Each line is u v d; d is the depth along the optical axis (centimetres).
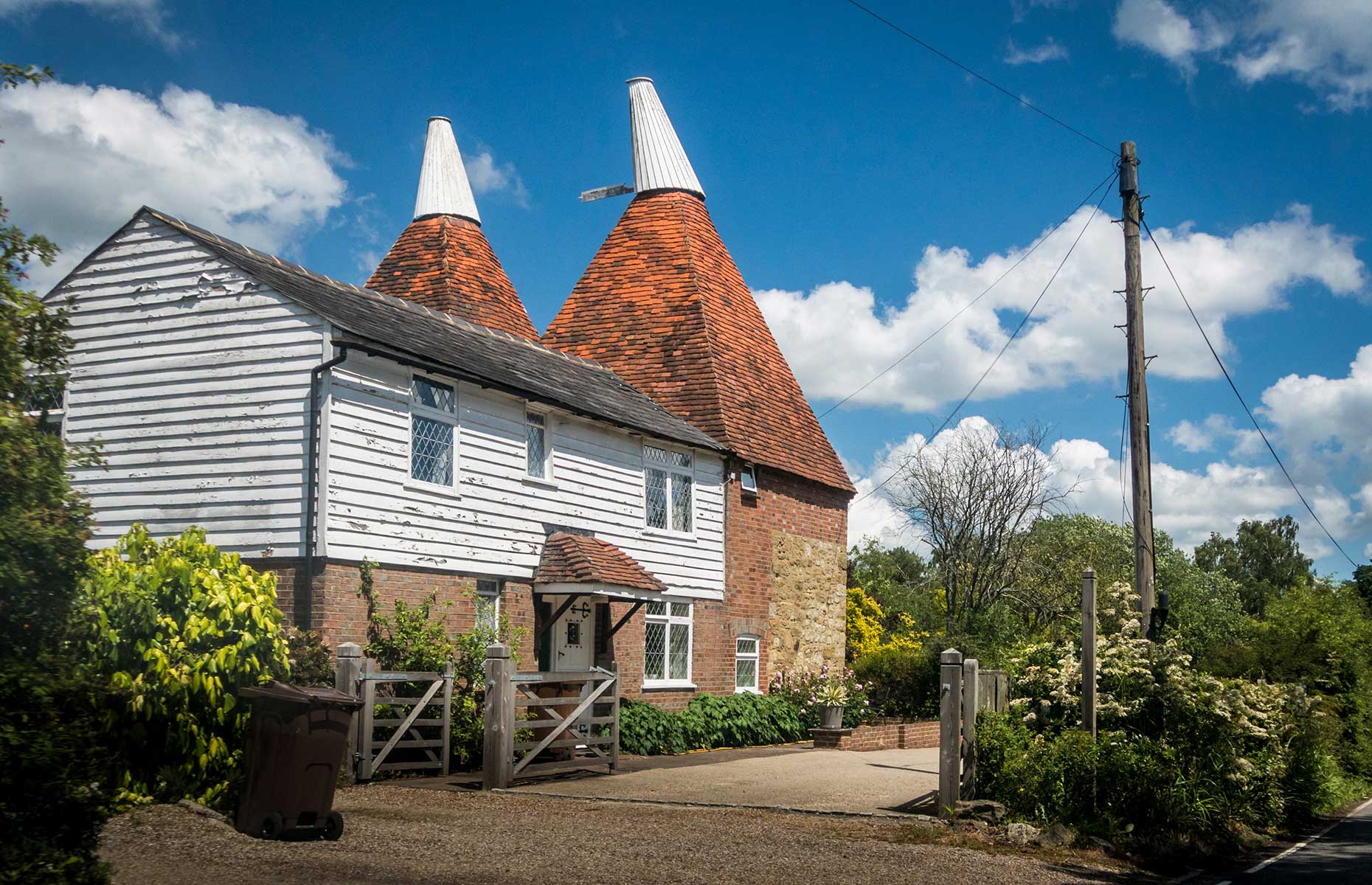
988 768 1265
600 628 2056
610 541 2097
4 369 789
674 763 1802
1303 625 2228
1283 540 8212
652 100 3075
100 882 663
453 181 2945
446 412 1717
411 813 1142
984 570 3566
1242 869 1129
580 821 1138
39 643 741
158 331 1630
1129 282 1808
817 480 2817
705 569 2395
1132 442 1767
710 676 2381
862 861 987
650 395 2638
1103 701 1320
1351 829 1540
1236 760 1305
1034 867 1008
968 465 3559
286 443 1522
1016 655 1459
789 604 2694
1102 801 1222
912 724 2472
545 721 1486
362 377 1559
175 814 974
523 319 2909
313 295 1641
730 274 3009
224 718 1087
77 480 1636
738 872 916
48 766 625
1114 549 4569
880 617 3453
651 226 2970
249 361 1562
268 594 1155
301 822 966
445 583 1684
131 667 1030
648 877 880
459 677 1627
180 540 1146
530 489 1894
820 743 2258
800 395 3017
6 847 614
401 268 2822
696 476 2405
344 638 1498
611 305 2877
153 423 1611
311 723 964
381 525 1571
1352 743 2102
